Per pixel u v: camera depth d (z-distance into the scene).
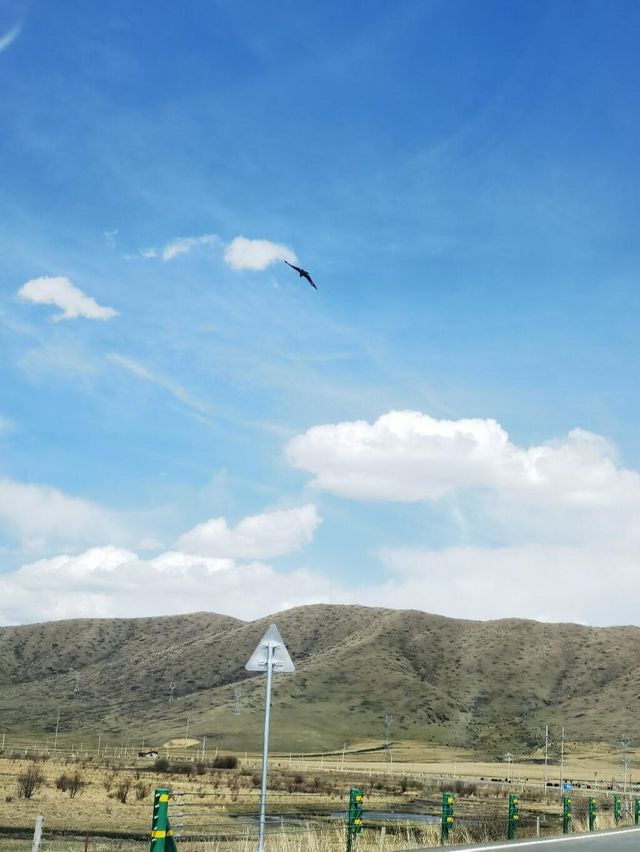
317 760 184.00
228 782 91.25
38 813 47.09
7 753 146.38
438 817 52.06
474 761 196.75
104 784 71.06
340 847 21.86
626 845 24.77
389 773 140.00
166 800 16.55
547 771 172.00
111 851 29.83
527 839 26.50
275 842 21.41
